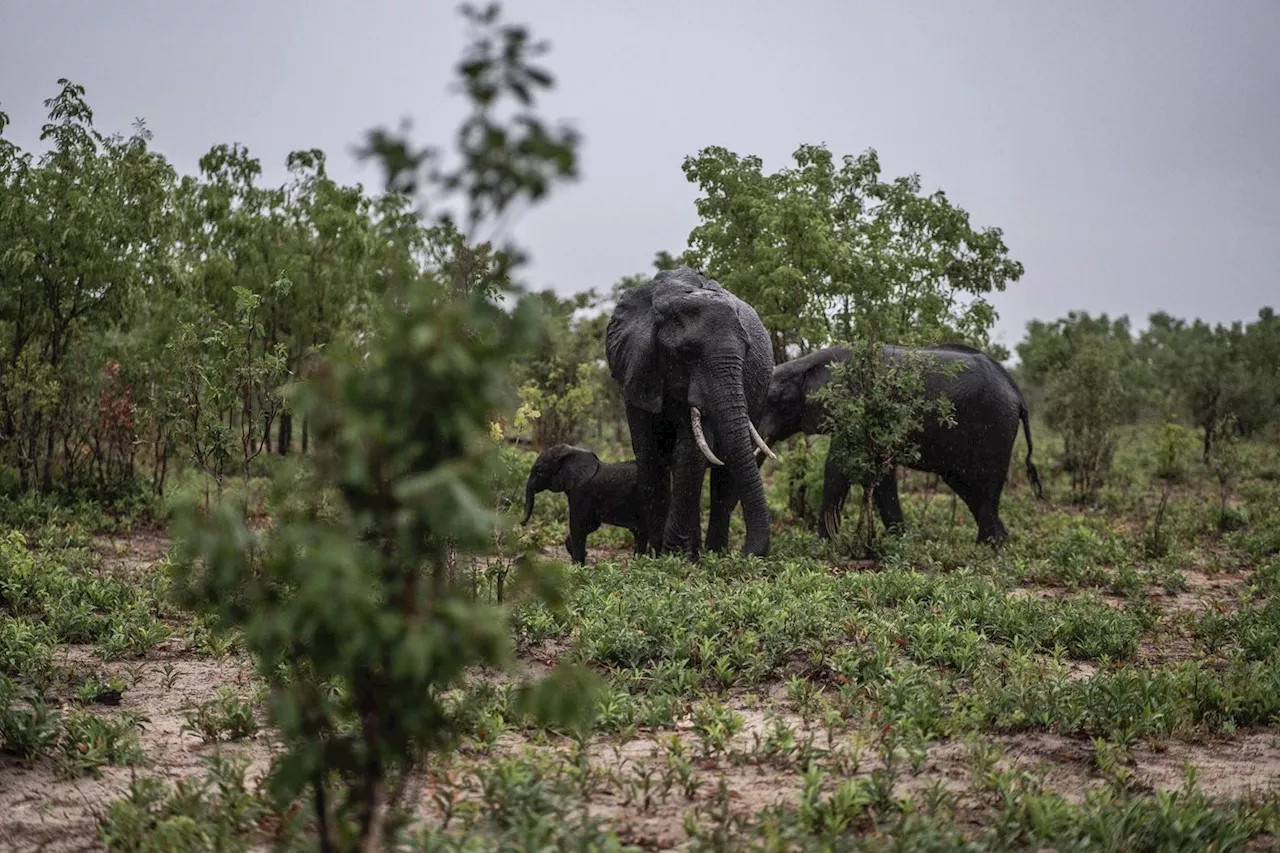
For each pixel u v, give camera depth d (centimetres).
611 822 691
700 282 1789
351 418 460
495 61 450
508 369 479
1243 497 3100
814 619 1160
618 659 1080
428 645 445
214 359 1532
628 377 1759
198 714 918
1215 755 878
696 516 1727
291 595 511
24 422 2261
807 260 2505
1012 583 1638
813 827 677
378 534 488
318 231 2655
